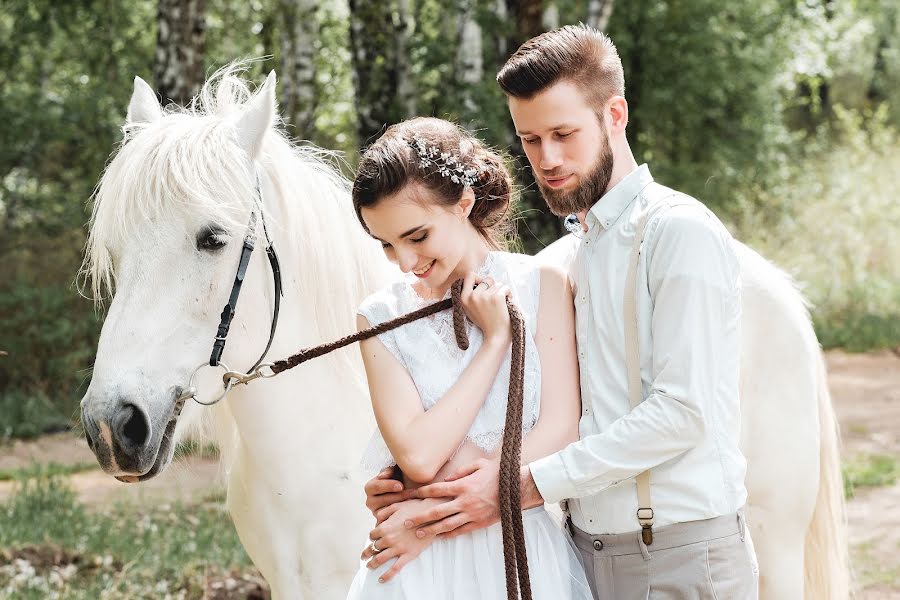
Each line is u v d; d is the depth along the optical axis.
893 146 15.12
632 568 1.99
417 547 1.96
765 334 2.68
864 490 6.04
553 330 2.05
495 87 8.09
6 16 11.63
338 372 2.51
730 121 13.22
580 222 2.16
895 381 8.96
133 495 6.25
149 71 11.08
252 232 2.33
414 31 9.23
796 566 2.72
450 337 2.04
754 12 12.71
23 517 5.42
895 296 11.41
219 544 4.98
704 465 1.94
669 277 1.92
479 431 2.00
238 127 2.35
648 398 1.92
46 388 9.30
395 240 1.95
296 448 2.45
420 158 1.92
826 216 12.79
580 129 1.96
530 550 1.99
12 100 10.70
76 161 11.04
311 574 2.48
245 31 11.02
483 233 2.12
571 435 2.01
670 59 12.48
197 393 2.31
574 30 2.02
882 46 21.16
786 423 2.68
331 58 10.92
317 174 2.56
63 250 10.55
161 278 2.22
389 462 2.08
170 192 2.21
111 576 4.57
